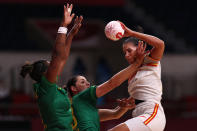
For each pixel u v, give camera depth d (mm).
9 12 38469
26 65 8562
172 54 33125
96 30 32594
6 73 30734
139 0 40969
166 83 29016
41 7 38781
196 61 33062
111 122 21547
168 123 22203
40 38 33125
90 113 9586
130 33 9102
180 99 27109
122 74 9180
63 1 35188
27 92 27531
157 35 38344
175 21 39875
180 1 41594
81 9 37969
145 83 9484
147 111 9336
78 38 32375
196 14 40812
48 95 8195
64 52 8164
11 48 35375
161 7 40875
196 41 38344
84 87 10523
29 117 25484
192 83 29891
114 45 32188
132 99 10086
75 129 9578
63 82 28141
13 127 25266
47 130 8391
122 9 39219
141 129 9094
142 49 9031
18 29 37250
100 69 32469
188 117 23281
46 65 8492
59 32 8211
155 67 9555
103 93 9492
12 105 24484
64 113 8422
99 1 35688
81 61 32406
